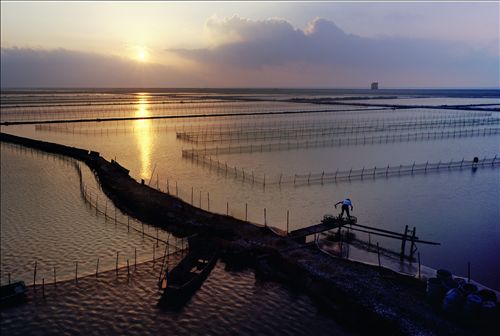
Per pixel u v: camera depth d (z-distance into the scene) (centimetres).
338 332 2859
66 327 2872
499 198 5678
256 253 3794
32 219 4825
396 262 3550
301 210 5106
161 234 4441
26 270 3625
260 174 6925
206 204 5322
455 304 2731
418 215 4978
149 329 2877
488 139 11056
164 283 3381
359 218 4859
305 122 14700
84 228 4594
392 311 2833
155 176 6781
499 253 3881
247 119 15738
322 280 3262
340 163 7950
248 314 3062
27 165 7631
